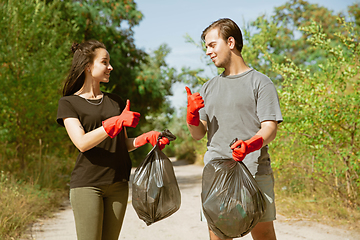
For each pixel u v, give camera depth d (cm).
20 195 539
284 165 552
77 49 243
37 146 822
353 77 502
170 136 240
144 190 230
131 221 500
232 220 204
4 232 400
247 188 208
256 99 226
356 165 462
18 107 759
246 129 228
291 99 492
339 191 494
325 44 502
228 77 235
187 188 820
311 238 389
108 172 227
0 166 745
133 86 1866
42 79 767
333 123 475
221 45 233
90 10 1608
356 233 402
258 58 727
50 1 1055
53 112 804
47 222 482
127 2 1791
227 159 222
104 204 238
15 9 785
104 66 240
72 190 225
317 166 503
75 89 243
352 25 503
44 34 855
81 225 220
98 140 216
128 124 211
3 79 750
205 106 249
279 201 545
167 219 508
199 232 438
